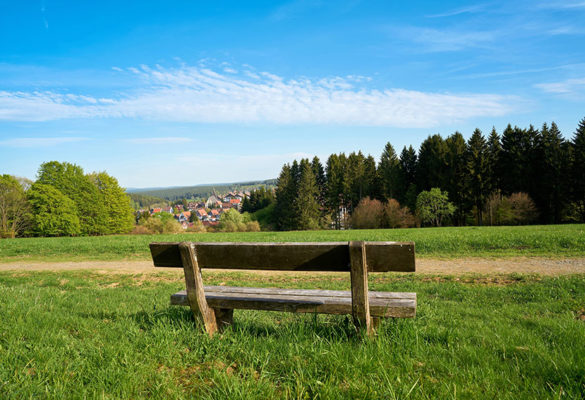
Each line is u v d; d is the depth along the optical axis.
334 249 2.78
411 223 60.78
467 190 60.41
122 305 5.14
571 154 52.44
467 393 2.00
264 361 2.56
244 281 10.23
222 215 76.56
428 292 7.69
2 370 2.35
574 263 10.81
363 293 2.71
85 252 18.02
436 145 65.06
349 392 2.05
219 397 2.05
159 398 2.09
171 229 46.94
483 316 4.84
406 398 1.96
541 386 2.12
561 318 4.43
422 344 2.87
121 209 64.31
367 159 81.81
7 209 49.69
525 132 57.50
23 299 4.99
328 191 85.75
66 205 54.59
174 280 10.61
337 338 2.96
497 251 14.08
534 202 54.38
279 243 2.90
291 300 3.08
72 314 4.25
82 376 2.36
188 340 2.99
